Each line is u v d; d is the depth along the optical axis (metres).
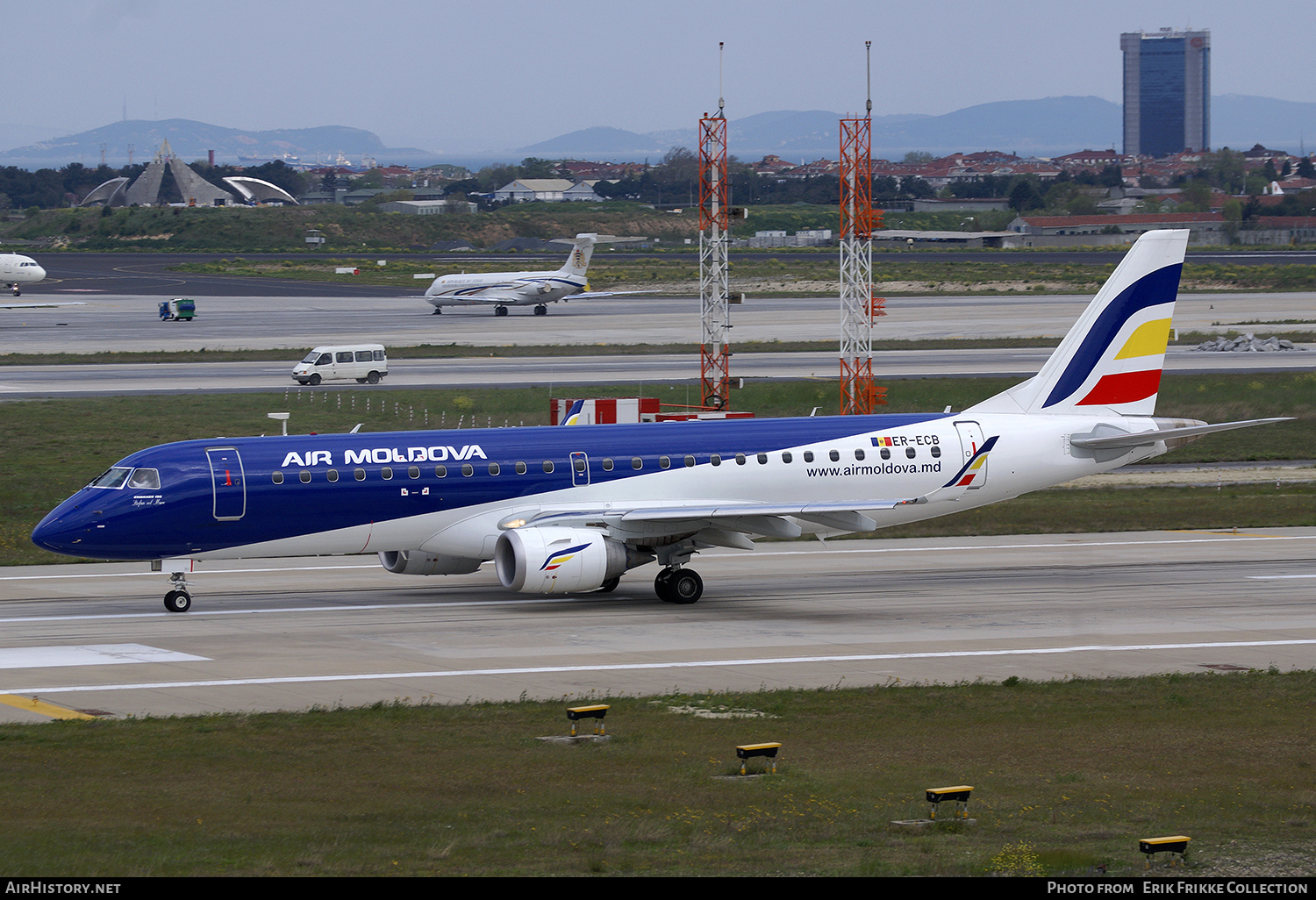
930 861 63.75
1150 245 170.50
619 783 79.94
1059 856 64.44
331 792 77.56
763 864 63.03
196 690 107.69
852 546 192.75
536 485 150.75
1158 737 93.25
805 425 162.62
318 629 134.50
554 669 116.81
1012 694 107.69
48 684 109.44
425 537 148.88
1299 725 97.19
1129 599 152.75
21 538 191.62
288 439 148.00
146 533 139.62
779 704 102.94
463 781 80.38
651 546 151.12
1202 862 63.81
